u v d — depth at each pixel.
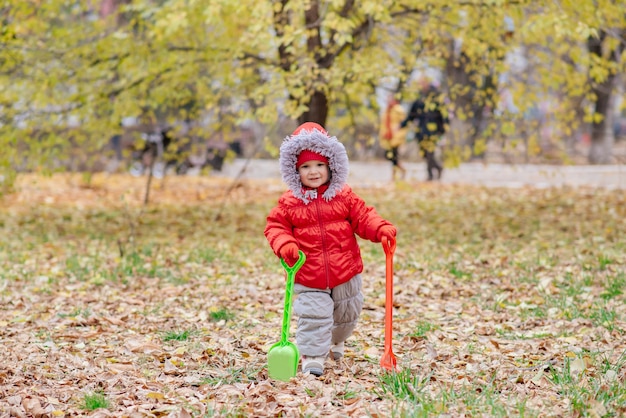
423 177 20.61
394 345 5.61
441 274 8.13
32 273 8.53
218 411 4.21
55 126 11.80
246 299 7.27
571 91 11.85
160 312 6.82
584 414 3.96
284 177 4.97
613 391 4.27
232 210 14.13
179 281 8.09
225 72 11.67
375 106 12.60
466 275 8.05
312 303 4.90
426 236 10.87
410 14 11.39
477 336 5.82
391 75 10.29
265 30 9.23
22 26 10.88
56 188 17.84
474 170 22.06
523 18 10.55
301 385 4.62
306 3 9.23
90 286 7.86
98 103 11.63
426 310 6.74
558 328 5.93
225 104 12.26
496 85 12.35
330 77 10.07
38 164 11.58
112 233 11.55
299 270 4.95
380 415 4.01
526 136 12.66
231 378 4.85
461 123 21.33
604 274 7.76
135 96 12.01
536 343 5.49
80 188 17.88
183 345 5.69
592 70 10.84
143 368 5.11
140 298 7.38
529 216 12.44
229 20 10.98
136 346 5.58
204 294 7.50
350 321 5.11
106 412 4.20
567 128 12.34
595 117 12.15
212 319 6.52
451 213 13.23
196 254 9.62
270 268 8.72
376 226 4.91
